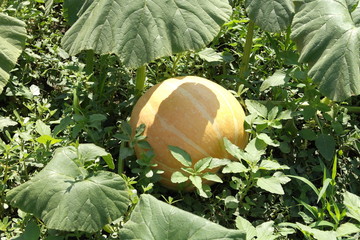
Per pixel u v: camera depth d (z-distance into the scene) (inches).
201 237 64.1
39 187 67.9
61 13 100.7
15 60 83.6
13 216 76.1
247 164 80.4
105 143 83.4
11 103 87.2
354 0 81.1
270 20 82.5
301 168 83.2
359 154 87.4
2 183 74.7
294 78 83.5
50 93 91.0
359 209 71.6
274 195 80.3
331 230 72.9
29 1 95.2
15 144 77.8
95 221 66.9
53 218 66.6
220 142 76.7
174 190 79.6
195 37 76.8
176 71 92.0
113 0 77.4
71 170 69.2
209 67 94.7
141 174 76.4
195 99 77.1
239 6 99.8
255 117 80.3
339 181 82.2
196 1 78.0
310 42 80.2
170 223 64.9
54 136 76.4
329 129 87.2
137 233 64.7
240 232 64.3
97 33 77.2
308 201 80.0
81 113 83.5
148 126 76.9
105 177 69.0
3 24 84.6
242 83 90.7
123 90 90.5
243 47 96.9
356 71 77.7
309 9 81.5
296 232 77.6
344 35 78.6
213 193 80.7
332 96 77.8
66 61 94.7
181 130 75.6
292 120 85.0
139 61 76.0
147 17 76.4
